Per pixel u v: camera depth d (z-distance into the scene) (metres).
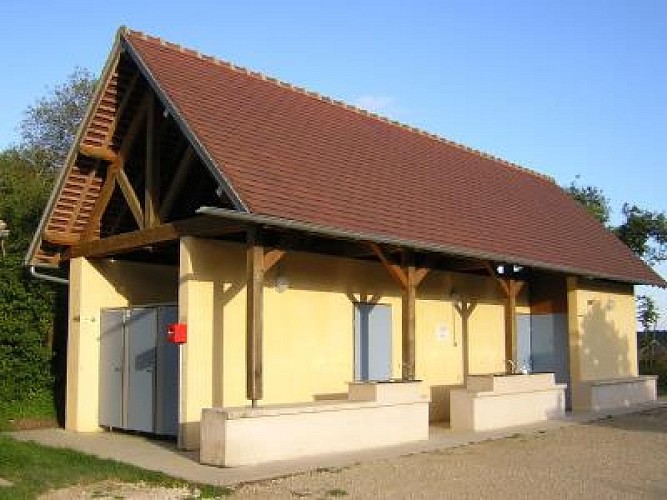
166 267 15.77
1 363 14.74
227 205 11.77
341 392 14.55
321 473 9.98
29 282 15.34
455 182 18.23
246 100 14.12
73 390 14.28
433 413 16.84
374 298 15.59
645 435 14.12
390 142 17.80
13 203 25.06
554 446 12.70
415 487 9.20
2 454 10.51
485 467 10.62
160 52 13.59
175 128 14.13
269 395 13.14
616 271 20.30
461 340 17.98
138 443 12.55
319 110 16.52
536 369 20.36
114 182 14.30
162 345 13.20
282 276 13.53
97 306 14.59
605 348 21.06
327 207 12.16
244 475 9.69
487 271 17.12
